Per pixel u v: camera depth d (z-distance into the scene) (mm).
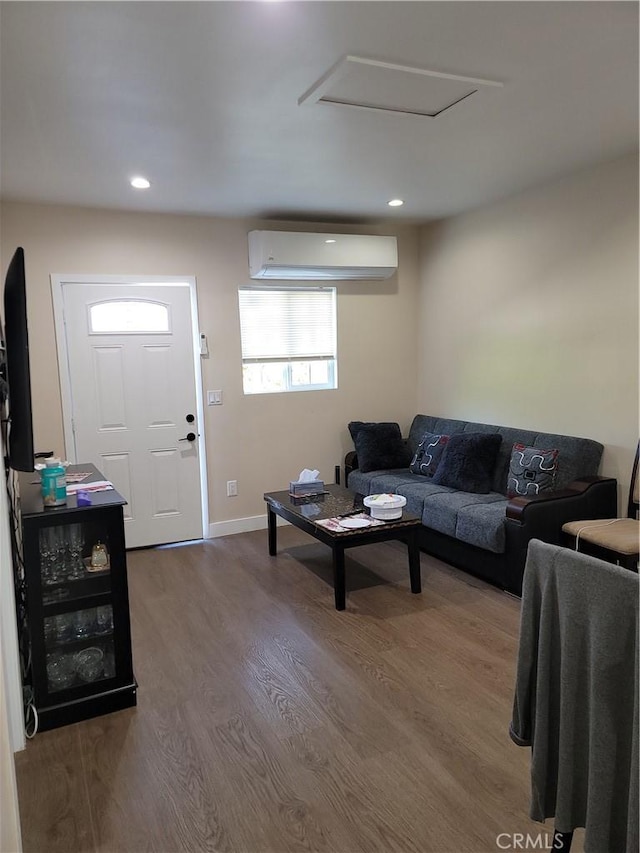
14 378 2062
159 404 4383
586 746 1368
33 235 3902
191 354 4457
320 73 2199
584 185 3568
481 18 1861
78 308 4074
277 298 4797
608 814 1291
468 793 1868
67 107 2420
